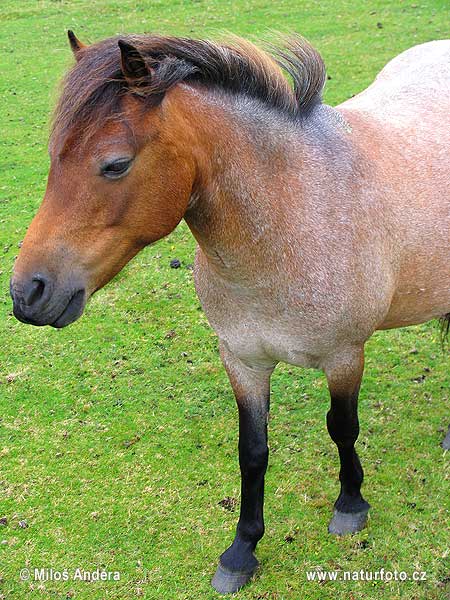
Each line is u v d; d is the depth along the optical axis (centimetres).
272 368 297
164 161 214
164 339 485
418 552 327
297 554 329
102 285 227
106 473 381
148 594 315
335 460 381
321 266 254
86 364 465
